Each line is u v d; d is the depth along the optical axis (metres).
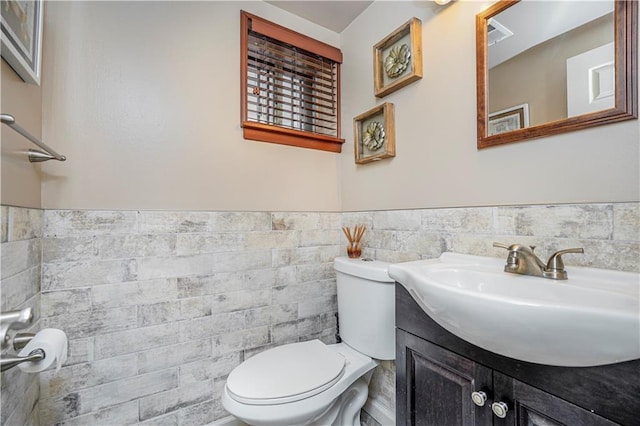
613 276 0.75
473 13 1.12
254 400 1.01
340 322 1.49
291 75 1.78
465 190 1.15
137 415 1.26
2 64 0.79
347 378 1.19
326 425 1.23
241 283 1.51
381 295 1.27
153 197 1.32
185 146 1.40
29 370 0.66
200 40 1.46
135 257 1.28
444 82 1.23
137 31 1.32
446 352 0.82
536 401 0.63
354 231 1.67
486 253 1.07
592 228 0.82
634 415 0.50
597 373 0.55
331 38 1.87
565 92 0.87
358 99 1.73
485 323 0.62
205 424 1.39
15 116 0.88
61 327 1.14
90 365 1.18
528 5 0.96
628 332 0.48
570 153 0.87
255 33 1.63
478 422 0.73
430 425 0.87
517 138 0.98
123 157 1.27
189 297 1.38
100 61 1.24
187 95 1.42
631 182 0.75
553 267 0.81
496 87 1.04
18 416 0.91
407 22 1.35
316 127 1.88
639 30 0.75
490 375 0.71
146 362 1.28
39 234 1.09
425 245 1.30
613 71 0.78
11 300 0.85
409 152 1.39
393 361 1.42
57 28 1.17
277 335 1.60
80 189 1.19
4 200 0.80
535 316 0.55
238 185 1.53
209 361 1.42
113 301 1.23
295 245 1.68
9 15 0.78
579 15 0.85
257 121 1.63
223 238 1.48
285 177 1.67
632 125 0.75
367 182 1.64
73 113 1.18
